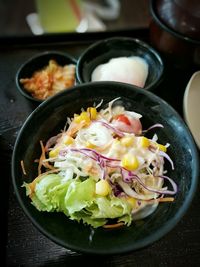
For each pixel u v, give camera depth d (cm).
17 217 17
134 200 16
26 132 16
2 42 25
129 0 29
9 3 31
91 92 17
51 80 22
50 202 15
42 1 30
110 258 16
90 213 15
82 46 25
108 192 15
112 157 16
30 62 22
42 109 17
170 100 22
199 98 21
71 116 18
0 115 21
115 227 15
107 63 23
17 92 22
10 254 16
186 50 21
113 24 27
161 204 16
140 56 23
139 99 17
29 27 29
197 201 18
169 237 17
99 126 17
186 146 16
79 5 30
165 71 22
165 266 16
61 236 14
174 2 20
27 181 16
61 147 17
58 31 27
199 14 19
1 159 19
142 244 13
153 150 17
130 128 17
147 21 27
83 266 16
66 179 16
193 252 16
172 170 17
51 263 16
